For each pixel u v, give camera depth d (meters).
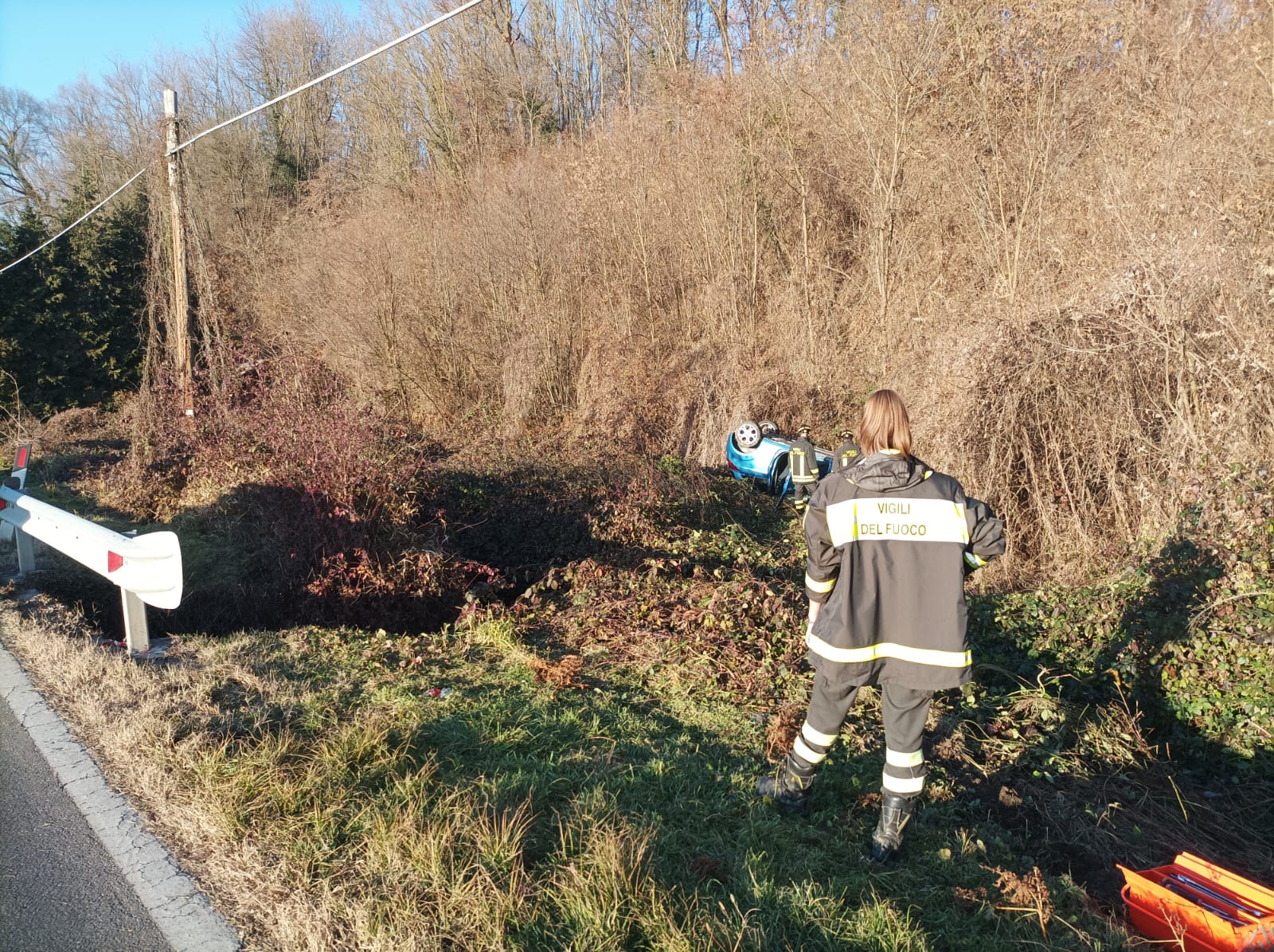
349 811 3.58
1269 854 4.44
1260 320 7.66
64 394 22.98
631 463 11.86
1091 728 5.13
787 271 16.28
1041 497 8.47
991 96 12.65
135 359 24.06
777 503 11.33
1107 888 3.83
